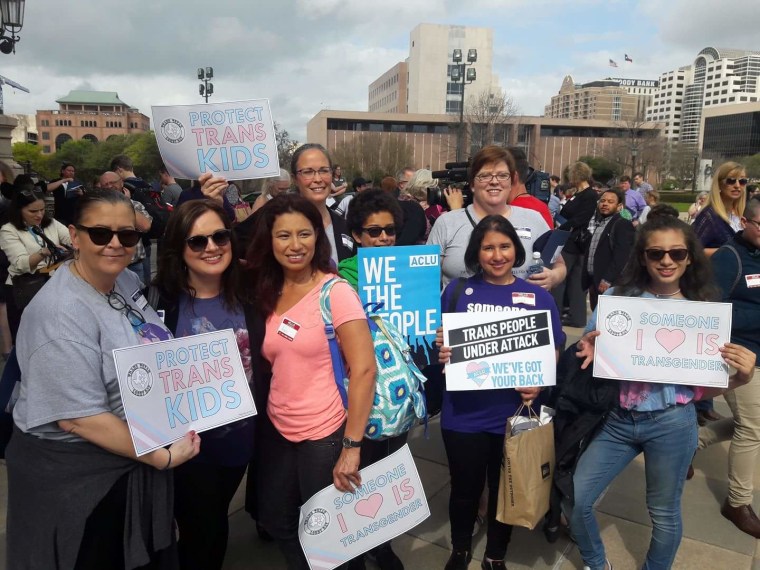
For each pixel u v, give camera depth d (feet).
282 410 7.65
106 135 425.28
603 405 8.36
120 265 6.21
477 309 9.05
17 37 24.25
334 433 7.59
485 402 8.82
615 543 10.39
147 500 6.47
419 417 8.16
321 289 7.59
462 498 9.05
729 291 10.43
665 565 8.57
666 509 8.46
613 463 8.68
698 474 13.10
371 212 9.67
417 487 8.00
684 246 8.07
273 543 10.34
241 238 9.44
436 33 335.67
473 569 9.59
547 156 263.29
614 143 214.90
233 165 11.01
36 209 17.30
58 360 5.74
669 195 192.34
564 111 507.71
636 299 8.18
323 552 7.56
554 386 9.60
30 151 252.21
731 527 11.00
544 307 8.97
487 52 340.80
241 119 10.89
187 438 6.61
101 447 6.03
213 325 7.72
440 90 340.39
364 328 7.45
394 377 7.78
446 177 18.79
